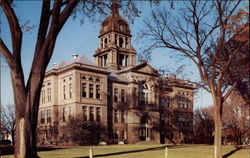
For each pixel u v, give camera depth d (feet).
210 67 81.10
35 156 43.21
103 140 179.93
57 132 185.68
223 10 72.38
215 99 76.43
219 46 74.38
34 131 43.68
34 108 43.75
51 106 191.42
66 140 172.35
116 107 202.18
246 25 65.57
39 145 162.50
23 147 42.06
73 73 179.93
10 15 43.14
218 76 78.95
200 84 83.05
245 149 118.21
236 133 206.90
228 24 70.90
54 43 45.68
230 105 195.72
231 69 76.74
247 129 191.31
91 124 172.96
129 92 209.77
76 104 175.32
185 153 88.94
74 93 176.65
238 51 73.67
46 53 44.78
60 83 191.72
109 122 195.93
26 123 42.68
